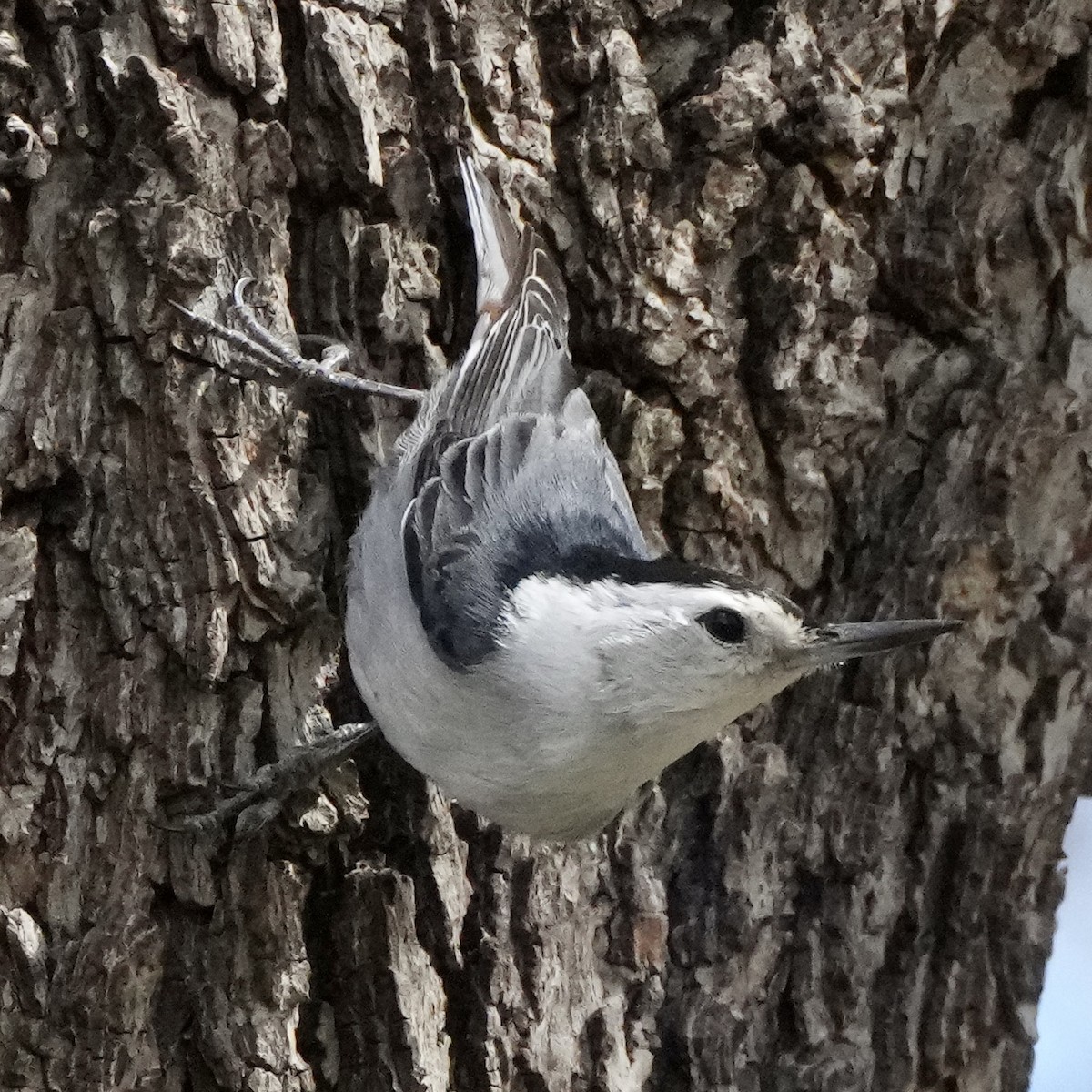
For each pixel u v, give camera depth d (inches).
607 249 235.0
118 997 199.6
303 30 217.8
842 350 239.5
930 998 236.5
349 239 224.5
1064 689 239.8
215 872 206.7
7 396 202.1
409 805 222.7
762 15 239.6
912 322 246.2
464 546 210.7
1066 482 239.3
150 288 205.2
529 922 223.9
